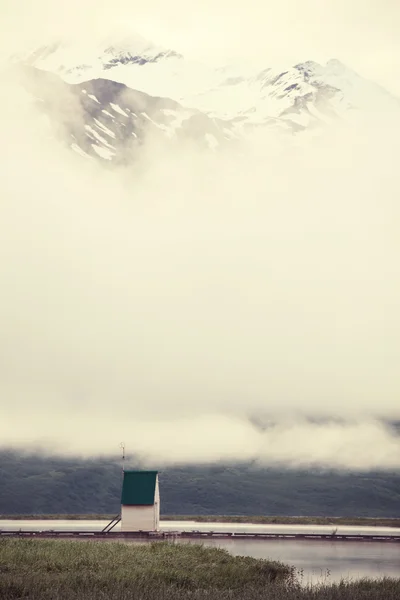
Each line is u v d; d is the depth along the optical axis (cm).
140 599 6769
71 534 14500
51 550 9869
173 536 14712
